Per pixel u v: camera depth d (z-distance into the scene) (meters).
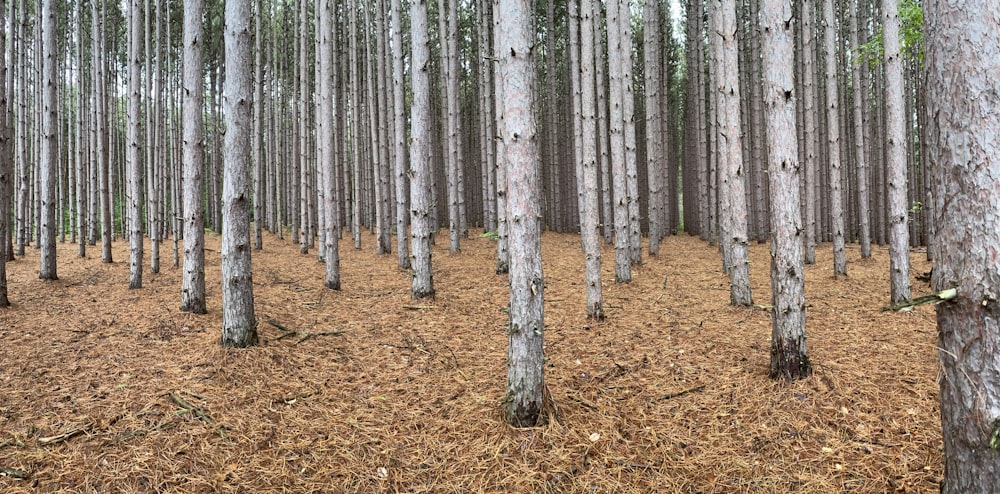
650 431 3.54
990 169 1.80
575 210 21.34
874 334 5.50
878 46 8.68
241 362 4.59
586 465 3.14
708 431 3.54
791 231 4.13
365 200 20.47
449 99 13.99
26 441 3.20
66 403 3.72
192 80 6.34
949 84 1.91
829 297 7.71
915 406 3.67
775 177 4.17
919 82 17.06
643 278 9.82
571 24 13.04
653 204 14.09
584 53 7.51
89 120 18.36
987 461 1.86
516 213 3.45
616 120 9.05
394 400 4.07
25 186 13.05
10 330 5.49
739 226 7.19
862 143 12.40
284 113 19.66
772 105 4.13
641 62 23.94
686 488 2.93
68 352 4.79
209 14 18.91
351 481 3.00
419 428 3.61
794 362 4.16
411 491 2.93
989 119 1.80
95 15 12.67
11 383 4.03
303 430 3.54
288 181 22.66
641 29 23.50
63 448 3.15
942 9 1.93
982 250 1.83
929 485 2.82
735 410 3.80
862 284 8.80
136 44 8.17
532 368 3.53
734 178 7.21
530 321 3.51
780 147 4.11
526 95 3.35
